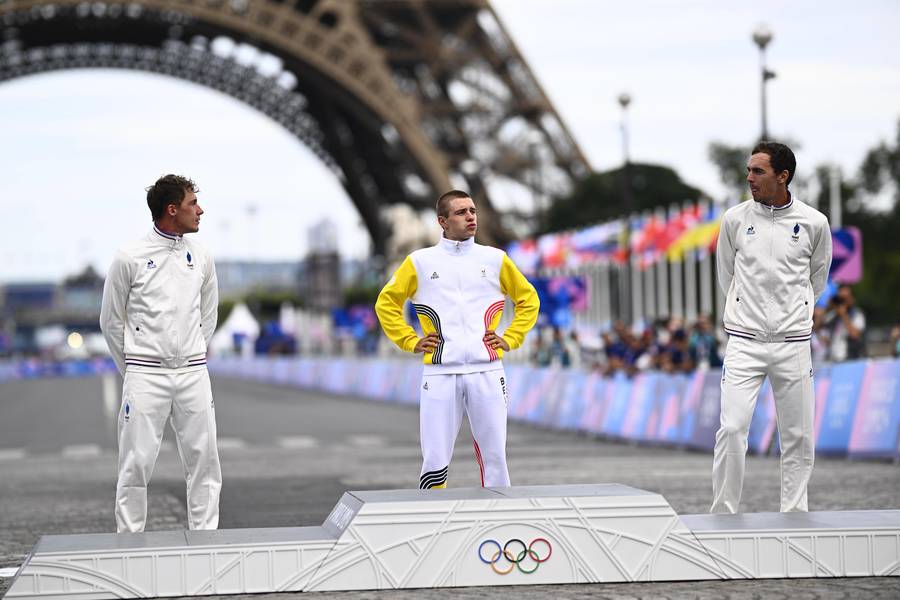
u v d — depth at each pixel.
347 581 15.32
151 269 18.12
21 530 23.69
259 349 179.00
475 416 18.30
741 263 18.47
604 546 15.59
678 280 100.38
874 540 16.02
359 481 32.47
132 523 18.22
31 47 174.12
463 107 134.00
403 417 69.44
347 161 173.00
